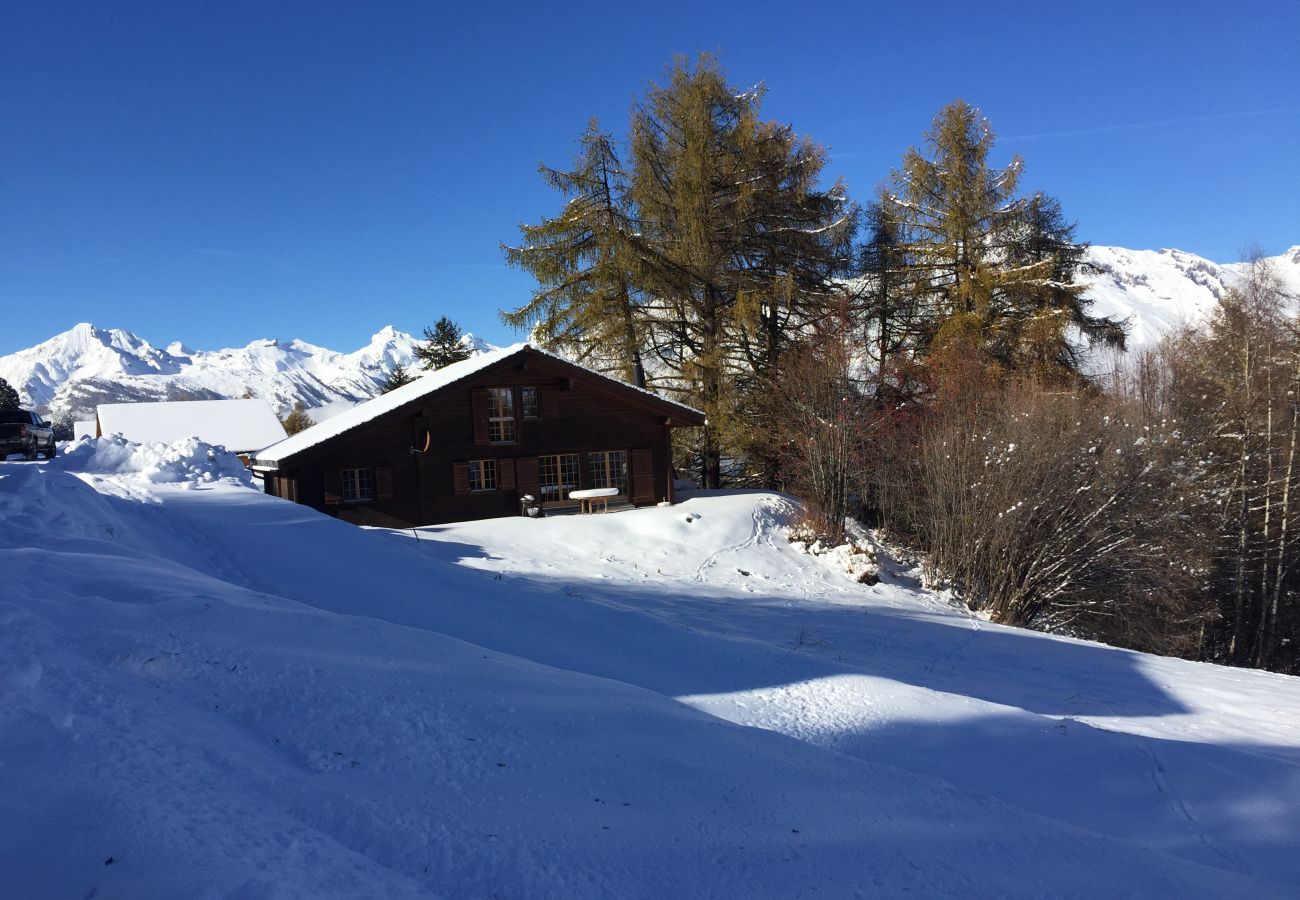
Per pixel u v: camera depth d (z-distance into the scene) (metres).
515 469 25.28
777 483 31.30
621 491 26.70
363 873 2.73
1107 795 5.22
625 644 8.27
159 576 6.56
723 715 6.18
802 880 3.23
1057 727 6.27
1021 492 22.38
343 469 23.39
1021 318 30.14
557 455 25.92
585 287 30.92
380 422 23.67
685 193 29.59
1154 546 23.39
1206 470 26.91
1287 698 10.87
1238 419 29.08
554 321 31.06
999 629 16.78
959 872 3.48
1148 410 27.47
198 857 2.56
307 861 2.71
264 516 12.80
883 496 26.70
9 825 2.65
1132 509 23.16
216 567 9.93
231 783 3.21
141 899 2.33
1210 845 4.64
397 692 4.54
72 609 4.89
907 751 5.71
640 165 30.36
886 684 7.29
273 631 5.28
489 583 10.67
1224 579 28.64
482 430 24.84
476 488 25.14
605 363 32.22
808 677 7.39
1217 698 10.46
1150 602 24.48
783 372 28.61
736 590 18.08
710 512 24.27
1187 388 29.77
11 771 2.95
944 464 23.84
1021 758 5.69
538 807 3.53
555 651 7.87
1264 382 29.25
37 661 3.88
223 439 45.91
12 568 5.57
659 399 26.56
